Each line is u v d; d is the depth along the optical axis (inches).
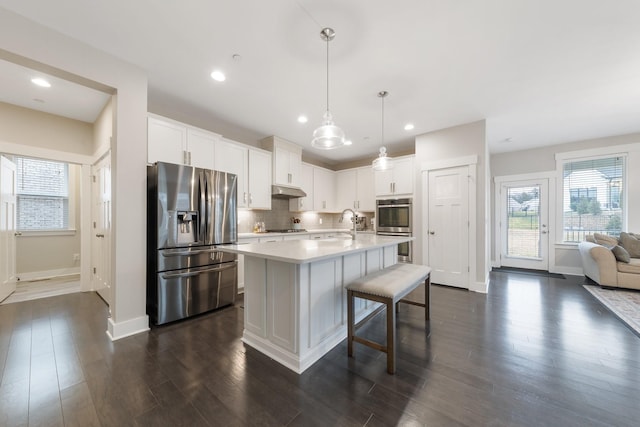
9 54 67.9
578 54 86.1
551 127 156.0
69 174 181.0
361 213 223.1
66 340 85.1
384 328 95.2
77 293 136.8
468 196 146.4
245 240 143.2
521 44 81.3
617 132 165.0
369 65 92.6
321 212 231.9
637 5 65.4
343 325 88.4
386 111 131.8
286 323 72.3
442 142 156.2
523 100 119.7
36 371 67.8
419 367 70.1
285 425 50.2
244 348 80.5
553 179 193.8
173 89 109.6
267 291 78.0
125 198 89.4
